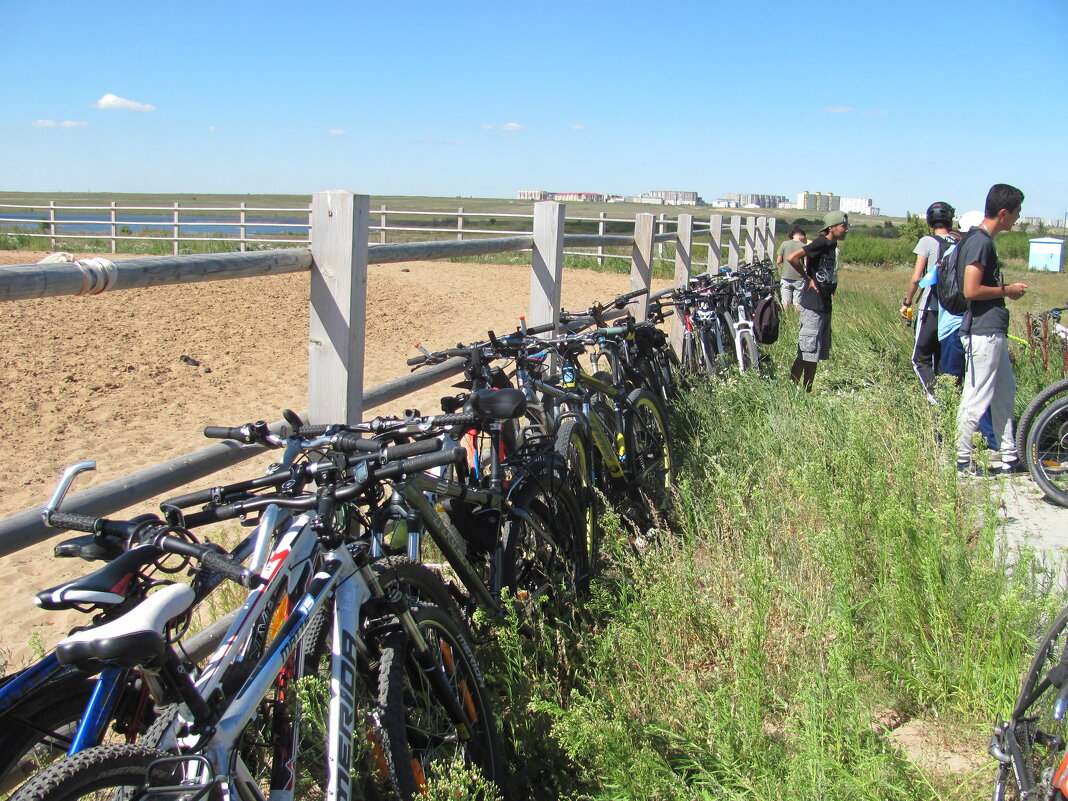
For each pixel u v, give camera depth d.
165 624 1.51
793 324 11.48
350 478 2.17
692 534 3.93
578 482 4.05
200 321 11.11
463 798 2.10
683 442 5.86
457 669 2.54
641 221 7.11
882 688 2.94
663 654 2.98
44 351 9.06
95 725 1.65
